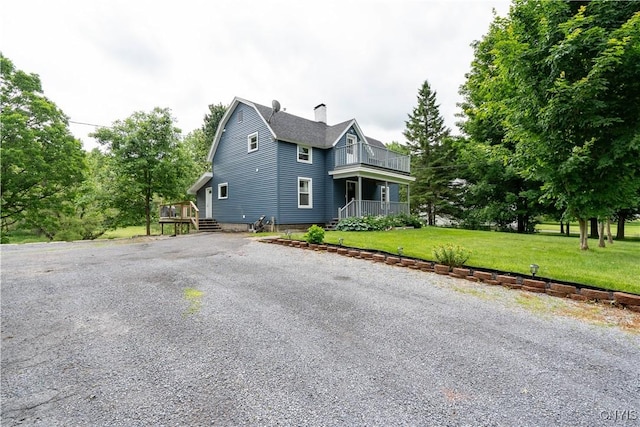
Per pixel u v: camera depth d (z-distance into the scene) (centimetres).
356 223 1262
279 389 211
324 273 552
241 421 179
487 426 173
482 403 194
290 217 1419
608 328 309
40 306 388
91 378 229
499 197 1966
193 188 1930
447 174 2672
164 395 206
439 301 396
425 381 219
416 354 259
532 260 594
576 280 441
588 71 612
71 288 466
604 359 249
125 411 190
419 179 2812
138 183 1566
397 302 394
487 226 2145
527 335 295
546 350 265
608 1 616
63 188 1741
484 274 481
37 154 1522
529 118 716
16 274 557
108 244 1024
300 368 238
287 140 1396
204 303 394
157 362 250
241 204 1596
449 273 528
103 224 1916
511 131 775
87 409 192
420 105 2989
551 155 689
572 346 272
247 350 269
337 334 300
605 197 653
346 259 678
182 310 370
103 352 268
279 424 176
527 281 439
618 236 1564
